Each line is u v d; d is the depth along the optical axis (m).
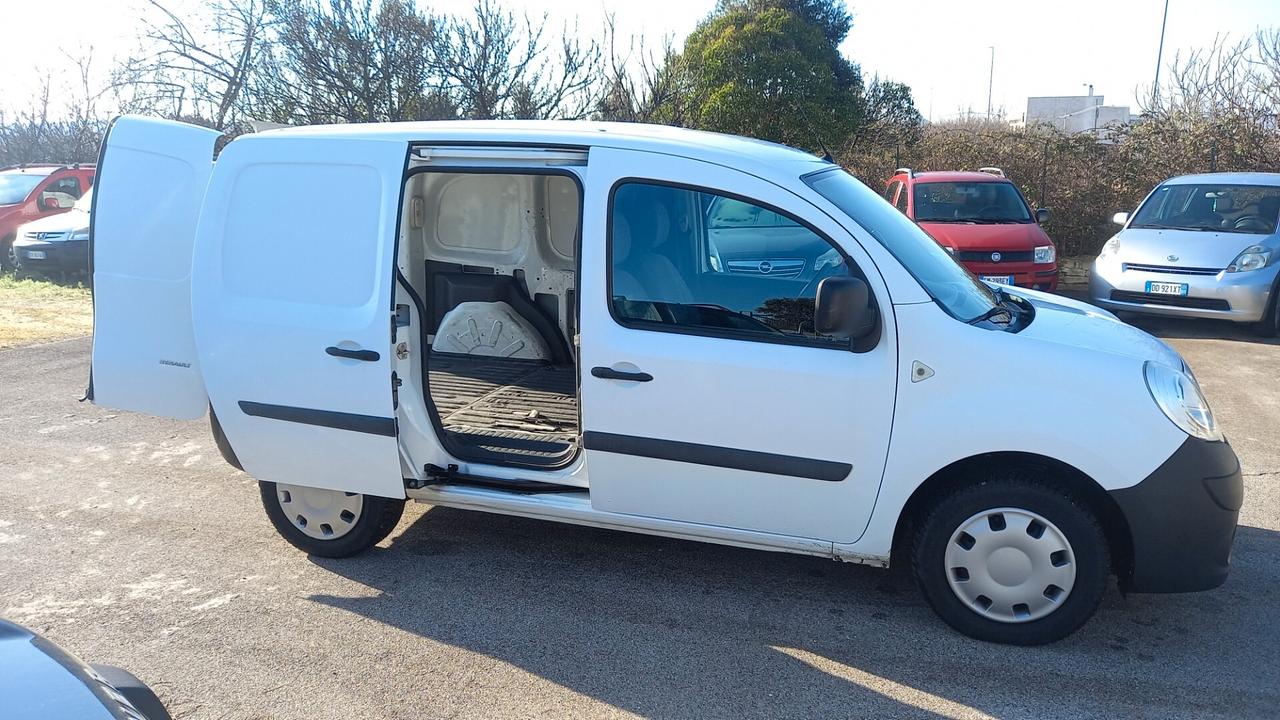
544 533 4.73
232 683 3.38
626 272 3.70
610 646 3.63
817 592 4.09
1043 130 15.91
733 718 3.17
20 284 13.22
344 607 3.95
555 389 5.34
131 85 16.61
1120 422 3.33
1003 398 3.39
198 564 4.39
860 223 3.61
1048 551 3.49
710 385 3.60
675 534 3.85
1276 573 4.27
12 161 20.78
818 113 16.73
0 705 2.02
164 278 4.25
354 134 3.99
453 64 15.34
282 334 4.02
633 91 15.63
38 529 4.80
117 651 3.59
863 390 3.48
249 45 15.78
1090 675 3.42
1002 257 10.48
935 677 3.41
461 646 3.63
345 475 4.11
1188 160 14.12
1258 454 6.00
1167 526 3.35
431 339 5.91
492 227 5.71
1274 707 3.23
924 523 3.63
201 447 6.18
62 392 7.56
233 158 4.09
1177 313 9.90
